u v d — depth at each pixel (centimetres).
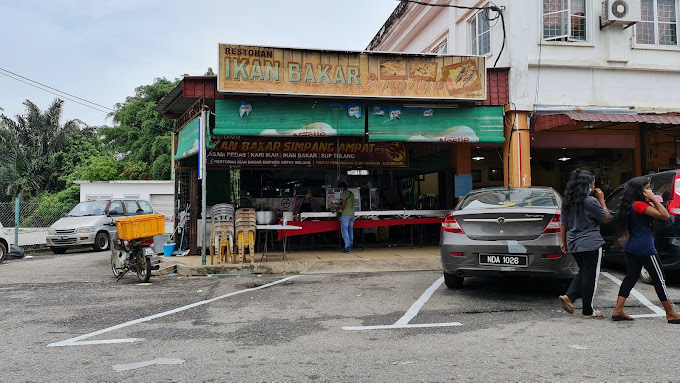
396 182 1658
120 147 3938
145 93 4031
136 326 527
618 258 827
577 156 1532
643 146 1316
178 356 415
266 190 1478
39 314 600
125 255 895
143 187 2925
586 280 525
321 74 1008
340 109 1049
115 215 1683
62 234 1545
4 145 4059
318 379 354
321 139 1316
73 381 356
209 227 1172
